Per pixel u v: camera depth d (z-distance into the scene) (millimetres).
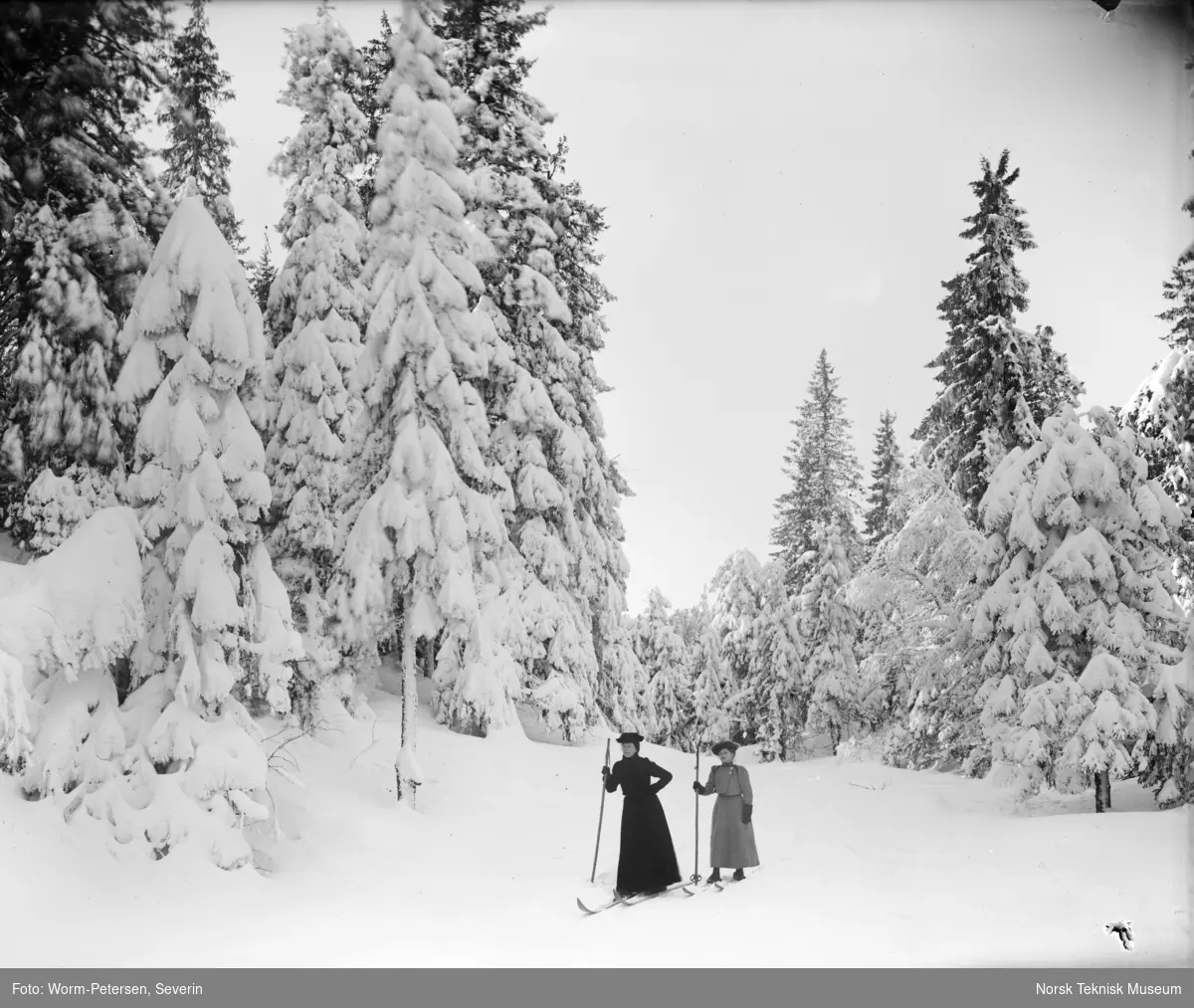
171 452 10398
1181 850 9844
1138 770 15102
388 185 14203
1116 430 15148
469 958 6859
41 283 12336
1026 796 14234
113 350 12805
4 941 7215
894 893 8461
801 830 12586
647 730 25109
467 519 14570
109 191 13328
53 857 8391
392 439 14297
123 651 9383
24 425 12594
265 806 10531
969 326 24031
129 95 14195
